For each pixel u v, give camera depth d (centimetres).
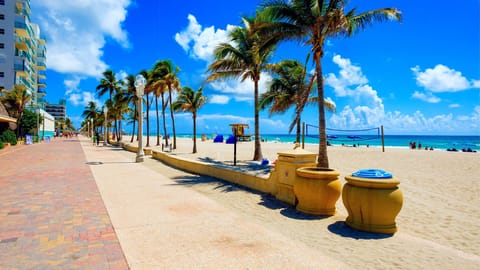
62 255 338
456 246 453
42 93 8481
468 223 574
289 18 1070
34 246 362
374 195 447
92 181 841
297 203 609
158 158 1616
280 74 1752
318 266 322
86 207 550
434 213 645
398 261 352
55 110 14738
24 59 5600
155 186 783
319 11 1032
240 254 349
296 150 638
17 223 450
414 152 2597
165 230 429
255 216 543
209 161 1734
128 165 1305
